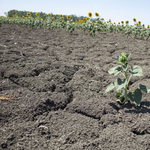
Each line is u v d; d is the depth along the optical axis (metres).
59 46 4.87
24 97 2.05
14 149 1.32
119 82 1.89
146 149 1.39
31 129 1.55
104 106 1.97
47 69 3.00
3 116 1.70
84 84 2.55
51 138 1.48
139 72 1.84
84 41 5.75
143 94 2.30
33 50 4.18
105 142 1.45
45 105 1.93
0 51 3.84
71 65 3.29
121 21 8.89
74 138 1.48
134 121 1.73
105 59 3.84
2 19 10.97
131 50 4.75
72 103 2.01
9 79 2.53
